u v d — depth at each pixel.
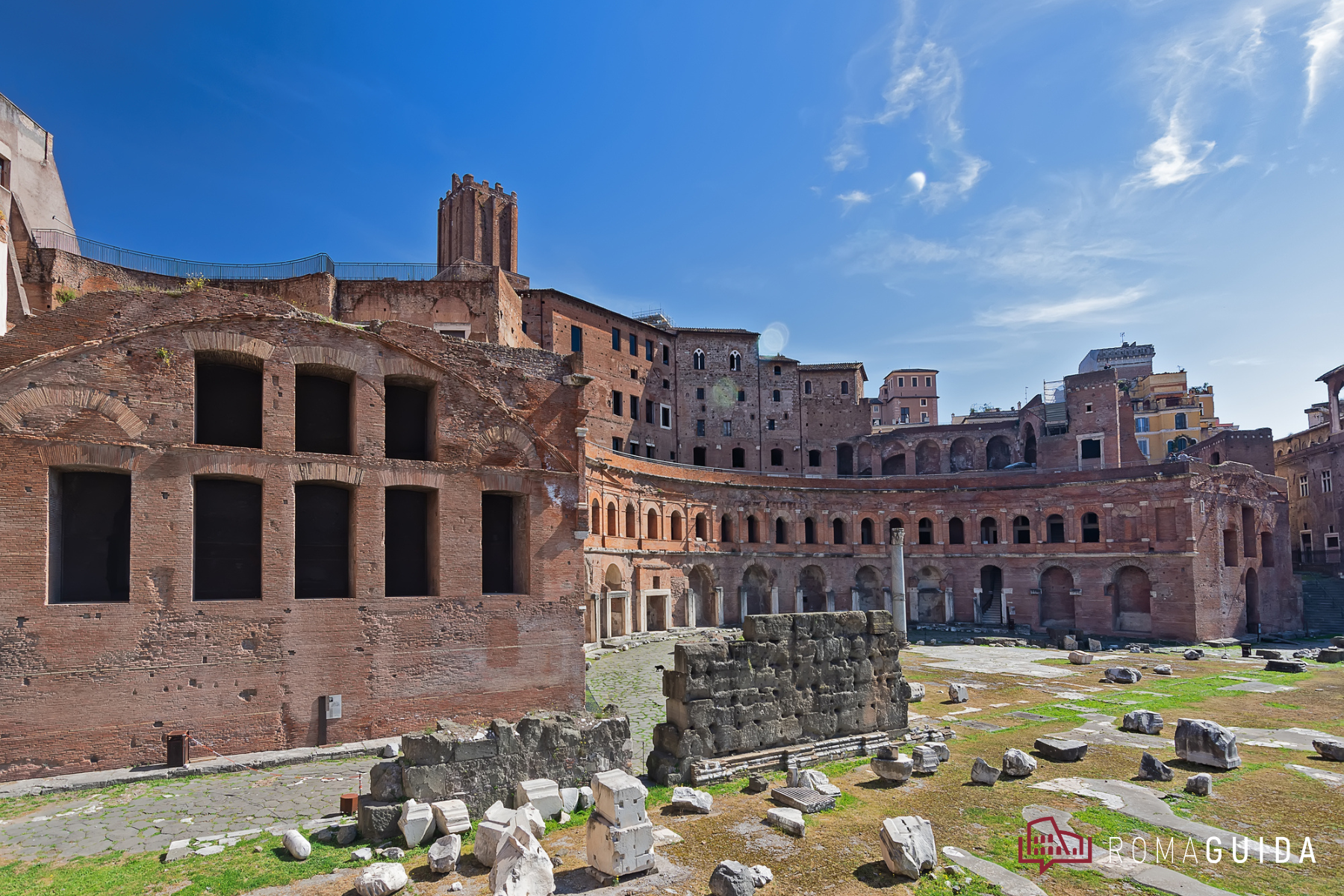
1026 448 85.69
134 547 20.25
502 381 27.02
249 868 13.86
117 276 37.91
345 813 16.56
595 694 34.00
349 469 23.41
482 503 26.64
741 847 15.55
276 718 21.50
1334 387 78.12
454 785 16.48
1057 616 68.00
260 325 22.81
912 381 116.50
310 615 22.30
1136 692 35.81
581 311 69.75
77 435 19.94
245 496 22.80
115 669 19.69
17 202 34.88
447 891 13.18
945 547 72.62
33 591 19.00
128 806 17.20
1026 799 18.83
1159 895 13.46
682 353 83.19
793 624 23.48
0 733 18.33
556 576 26.66
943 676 41.66
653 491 60.88
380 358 24.56
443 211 66.00
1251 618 65.75
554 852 15.11
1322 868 14.59
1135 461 78.75
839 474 90.62
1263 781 20.27
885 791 19.47
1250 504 66.00
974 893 13.50
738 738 21.61
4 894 12.76
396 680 23.30
